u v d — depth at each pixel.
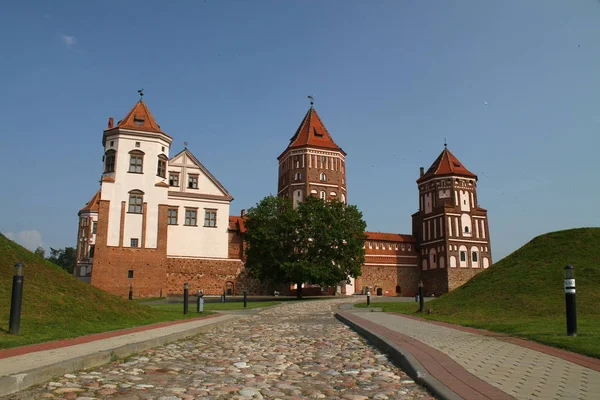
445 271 82.75
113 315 19.31
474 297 24.95
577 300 20.38
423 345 12.57
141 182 55.75
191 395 8.09
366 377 9.69
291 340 16.09
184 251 62.19
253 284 65.56
